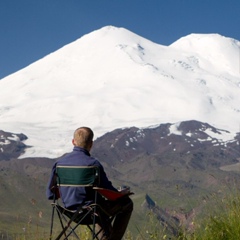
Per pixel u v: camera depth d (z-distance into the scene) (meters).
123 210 14.84
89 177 14.49
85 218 14.51
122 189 14.98
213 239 14.88
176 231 14.84
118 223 14.84
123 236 14.99
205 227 15.12
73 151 15.06
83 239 15.02
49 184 14.93
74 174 14.51
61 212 14.55
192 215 15.36
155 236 14.47
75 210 14.46
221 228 15.10
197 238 14.88
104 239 14.62
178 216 15.23
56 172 14.75
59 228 15.12
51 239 14.21
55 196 14.96
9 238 14.14
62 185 14.61
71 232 14.08
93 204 14.20
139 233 14.65
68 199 14.49
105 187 14.70
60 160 14.89
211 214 15.44
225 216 15.52
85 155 14.89
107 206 14.63
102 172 14.72
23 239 14.27
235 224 15.26
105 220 14.59
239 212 15.41
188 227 15.09
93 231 13.99
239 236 14.95
